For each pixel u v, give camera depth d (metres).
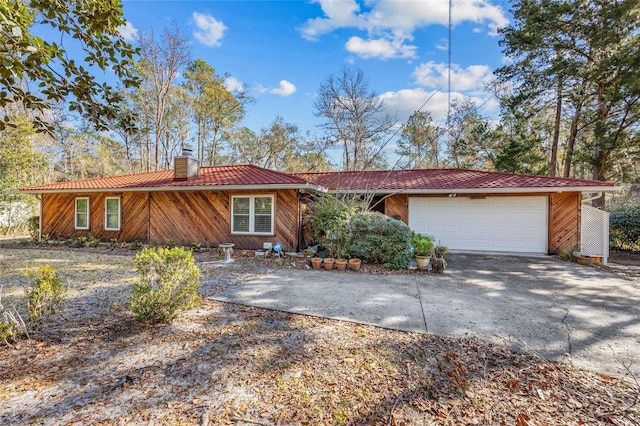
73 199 12.53
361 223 7.97
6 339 3.31
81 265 7.95
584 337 3.67
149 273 3.95
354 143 23.38
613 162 14.54
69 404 2.39
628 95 12.16
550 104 15.80
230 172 11.82
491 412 2.34
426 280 6.55
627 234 11.70
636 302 5.07
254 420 2.24
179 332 3.71
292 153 27.98
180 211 11.07
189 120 25.66
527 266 8.18
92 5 2.94
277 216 10.01
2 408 2.33
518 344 3.46
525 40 14.20
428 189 10.70
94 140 23.95
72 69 3.11
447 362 3.06
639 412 2.33
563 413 2.33
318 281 6.41
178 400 2.45
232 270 7.54
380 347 3.37
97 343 3.40
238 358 3.11
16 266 7.80
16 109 13.62
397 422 2.23
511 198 10.46
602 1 12.93
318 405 2.41
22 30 2.25
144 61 21.00
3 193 14.28
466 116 22.53
